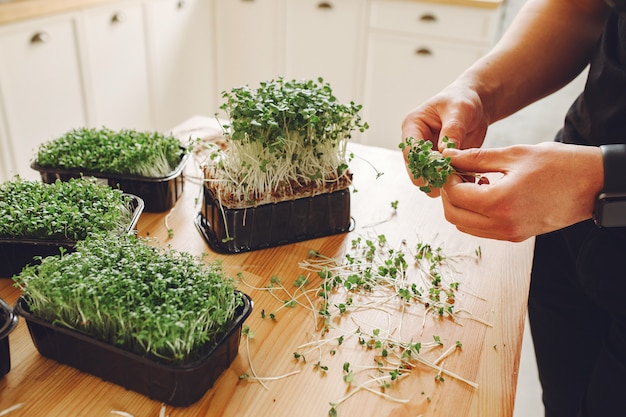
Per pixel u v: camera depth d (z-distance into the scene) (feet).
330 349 3.05
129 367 2.64
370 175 5.07
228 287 2.89
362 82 11.09
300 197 3.99
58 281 2.75
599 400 3.50
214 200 3.93
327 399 2.73
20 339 3.04
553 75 3.94
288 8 11.12
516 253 4.01
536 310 4.40
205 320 2.70
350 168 5.17
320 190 4.02
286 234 4.06
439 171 2.91
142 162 4.32
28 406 2.62
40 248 3.40
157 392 2.65
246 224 3.87
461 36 9.80
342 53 11.03
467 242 4.15
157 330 2.53
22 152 8.23
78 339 2.69
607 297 3.43
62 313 2.76
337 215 4.15
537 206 2.62
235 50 12.13
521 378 6.79
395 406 2.71
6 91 7.68
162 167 4.42
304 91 4.07
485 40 9.65
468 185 2.78
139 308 2.60
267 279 3.64
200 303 2.68
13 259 3.45
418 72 10.47
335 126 4.31
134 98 10.24
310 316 3.31
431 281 3.66
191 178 4.94
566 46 3.87
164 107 11.18
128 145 4.52
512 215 2.63
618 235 3.24
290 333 3.16
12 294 3.40
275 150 3.87
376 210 4.53
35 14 7.63
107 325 2.67
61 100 8.64
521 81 3.87
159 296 2.70
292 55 11.59
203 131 5.80
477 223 2.77
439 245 4.09
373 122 11.40
